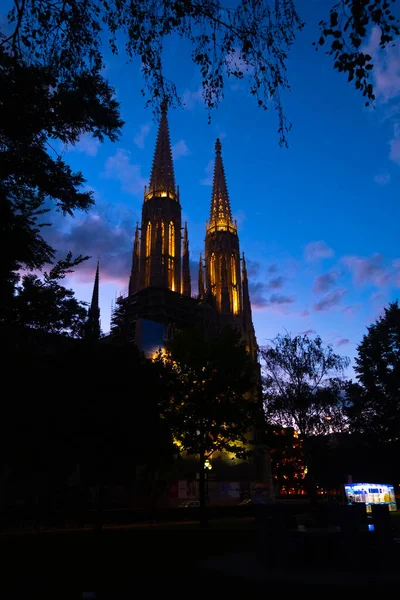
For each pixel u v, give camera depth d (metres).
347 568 13.95
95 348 30.81
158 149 133.12
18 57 13.34
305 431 38.81
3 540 25.52
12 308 15.84
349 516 14.38
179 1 11.45
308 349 39.59
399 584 11.95
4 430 20.94
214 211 148.88
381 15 9.47
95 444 29.36
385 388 62.75
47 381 19.91
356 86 10.02
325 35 9.84
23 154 14.72
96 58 13.66
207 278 140.50
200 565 15.75
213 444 40.34
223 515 48.44
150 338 77.12
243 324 133.62
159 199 123.62
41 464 30.31
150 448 32.31
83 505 38.16
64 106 14.84
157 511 43.66
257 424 39.78
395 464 61.72
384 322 66.06
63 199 16.45
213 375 39.97
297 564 14.80
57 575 14.40
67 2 12.48
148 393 31.95
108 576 14.21
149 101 13.23
